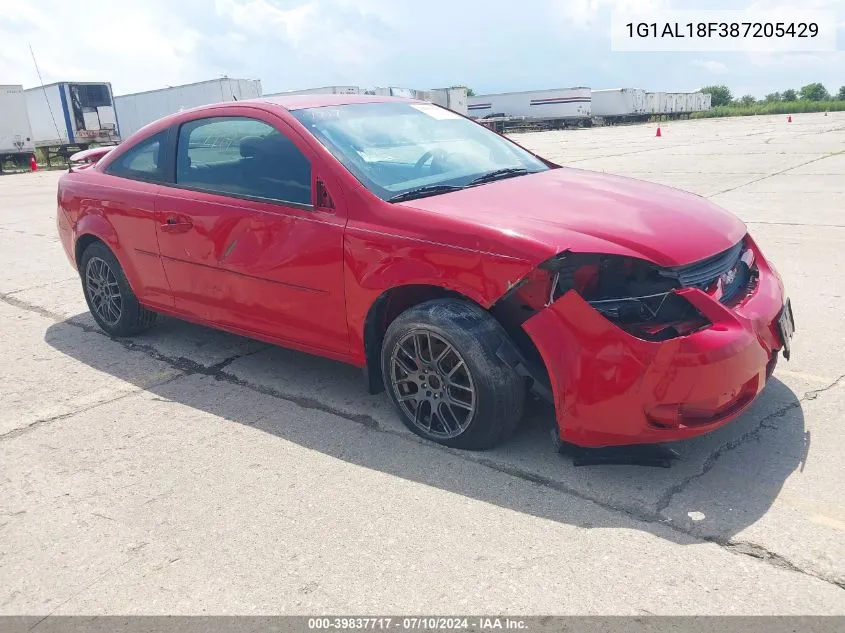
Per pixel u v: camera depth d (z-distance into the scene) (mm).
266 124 3736
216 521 2730
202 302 4117
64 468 3213
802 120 42750
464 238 2914
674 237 2879
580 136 35062
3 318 5668
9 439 3533
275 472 3078
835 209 8539
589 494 2764
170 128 4309
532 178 3709
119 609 2285
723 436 3141
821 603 2119
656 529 2521
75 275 7043
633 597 2189
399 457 3148
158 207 4191
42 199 14711
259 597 2299
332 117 3777
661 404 2607
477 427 3033
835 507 2586
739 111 72312
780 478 2789
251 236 3684
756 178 11977
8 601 2359
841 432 3105
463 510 2709
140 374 4324
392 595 2268
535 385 2916
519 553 2436
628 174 13531
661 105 65688
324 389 3951
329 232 3340
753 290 3084
